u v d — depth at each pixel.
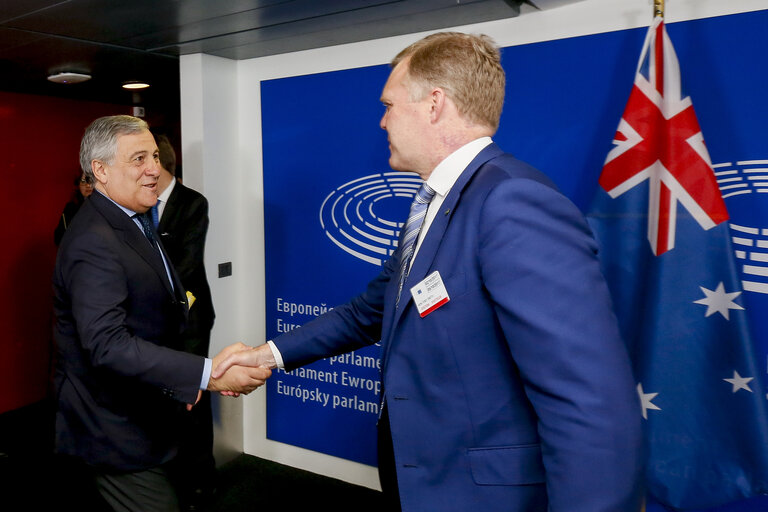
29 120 3.87
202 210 2.55
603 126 2.06
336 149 2.68
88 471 1.71
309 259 2.82
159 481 1.72
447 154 1.09
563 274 0.88
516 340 0.89
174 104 4.39
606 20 2.02
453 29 2.33
